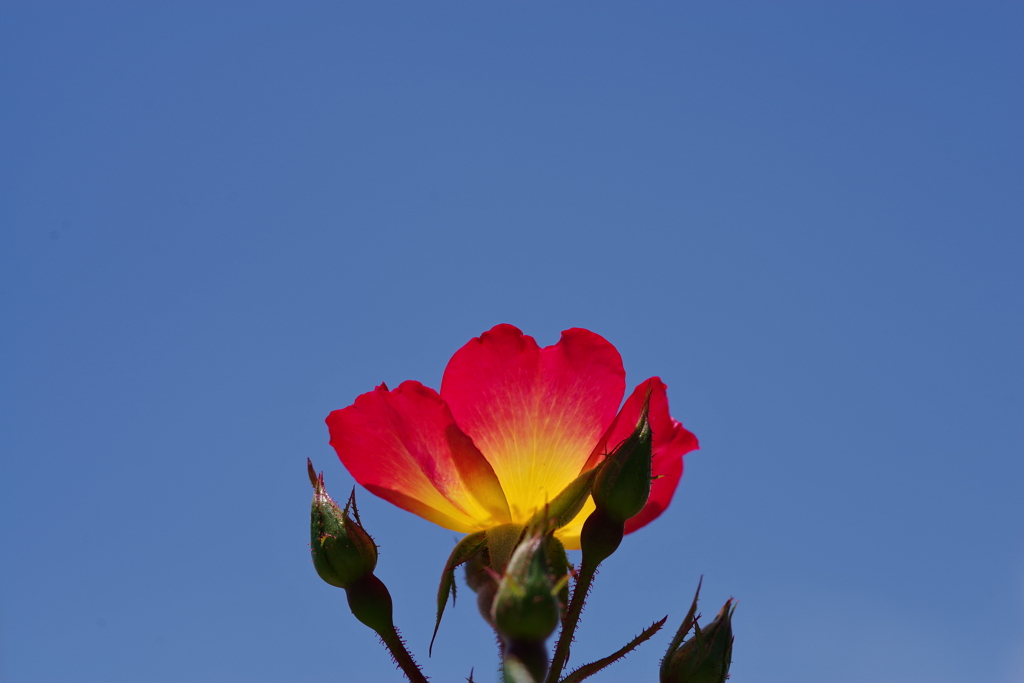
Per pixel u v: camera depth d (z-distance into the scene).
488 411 0.63
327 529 0.62
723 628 0.63
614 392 0.63
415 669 0.62
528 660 0.58
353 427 0.63
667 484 0.68
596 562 0.61
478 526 0.63
